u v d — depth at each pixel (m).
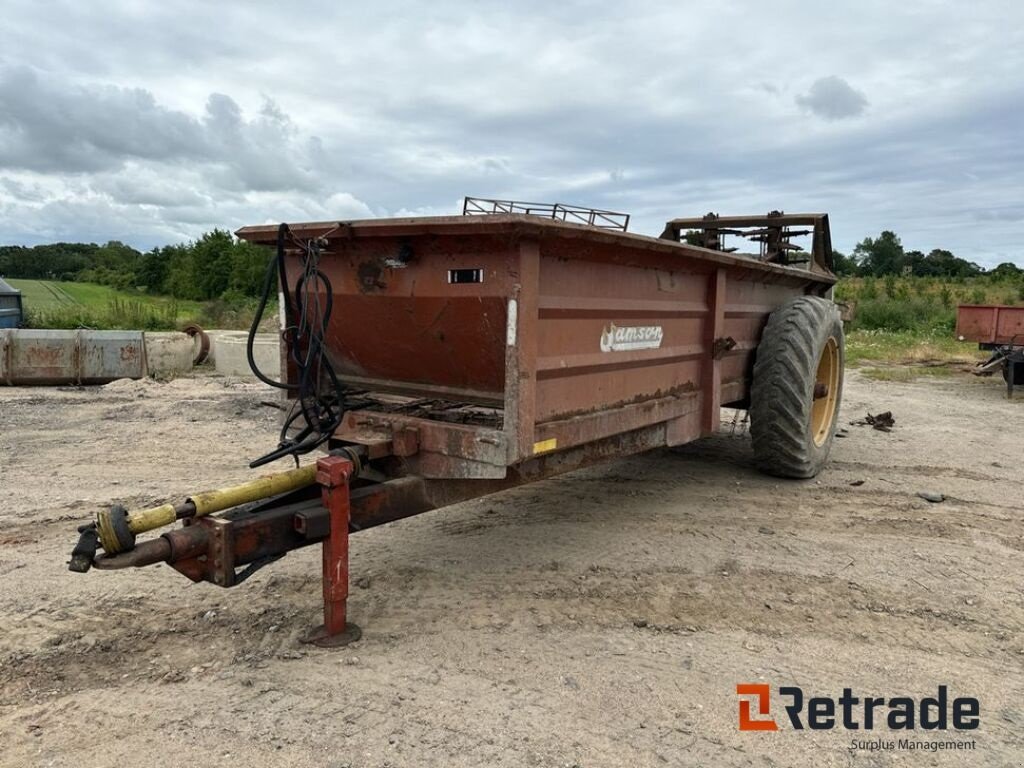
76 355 11.43
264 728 2.77
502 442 3.31
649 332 4.29
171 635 3.49
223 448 7.22
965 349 17.12
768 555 4.55
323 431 3.72
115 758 2.61
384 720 2.83
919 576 4.25
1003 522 5.16
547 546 4.66
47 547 4.62
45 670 3.20
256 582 4.05
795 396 5.71
